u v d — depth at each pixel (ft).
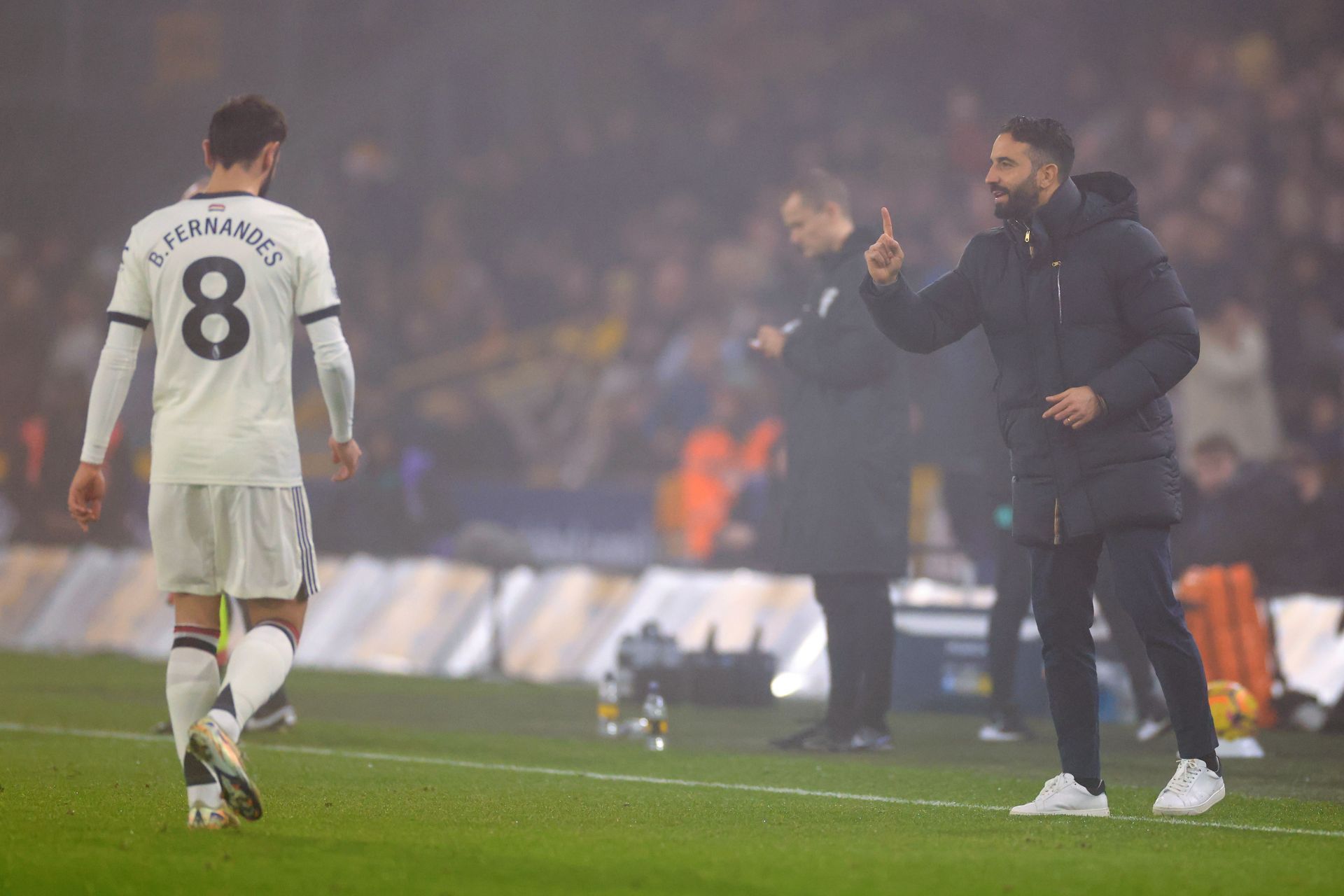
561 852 45.44
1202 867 44.57
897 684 110.73
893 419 81.71
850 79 247.09
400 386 219.61
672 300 213.87
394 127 257.34
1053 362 55.31
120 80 253.85
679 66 257.14
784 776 69.97
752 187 238.89
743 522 163.63
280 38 255.70
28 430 173.99
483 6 259.39
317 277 49.75
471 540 138.21
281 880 40.34
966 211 209.36
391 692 112.57
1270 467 124.26
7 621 151.53
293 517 49.70
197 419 48.96
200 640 50.24
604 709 89.71
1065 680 56.39
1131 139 212.64
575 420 205.26
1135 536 54.60
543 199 241.96
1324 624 114.83
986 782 68.23
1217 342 165.48
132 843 45.09
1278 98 207.41
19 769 64.85
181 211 49.88
